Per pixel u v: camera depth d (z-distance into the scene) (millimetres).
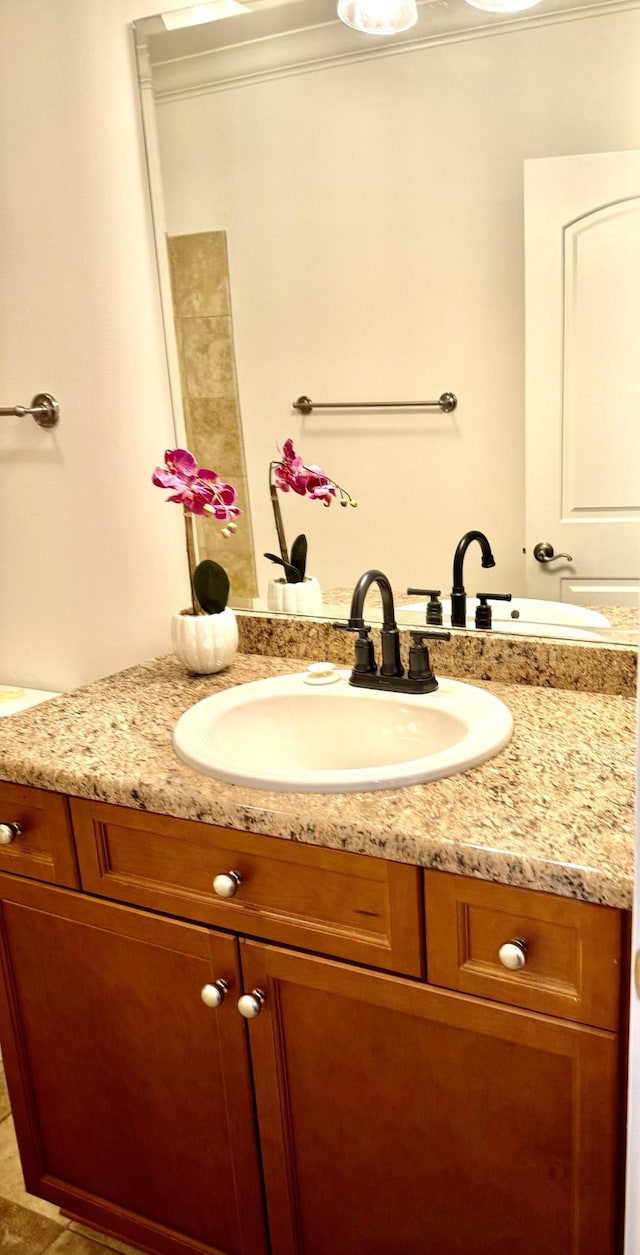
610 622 1487
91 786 1275
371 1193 1244
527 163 1398
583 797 1115
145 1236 1499
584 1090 1031
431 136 1454
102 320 1772
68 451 1887
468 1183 1162
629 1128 699
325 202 1559
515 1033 1056
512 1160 1119
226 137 1603
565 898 989
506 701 1454
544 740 1289
